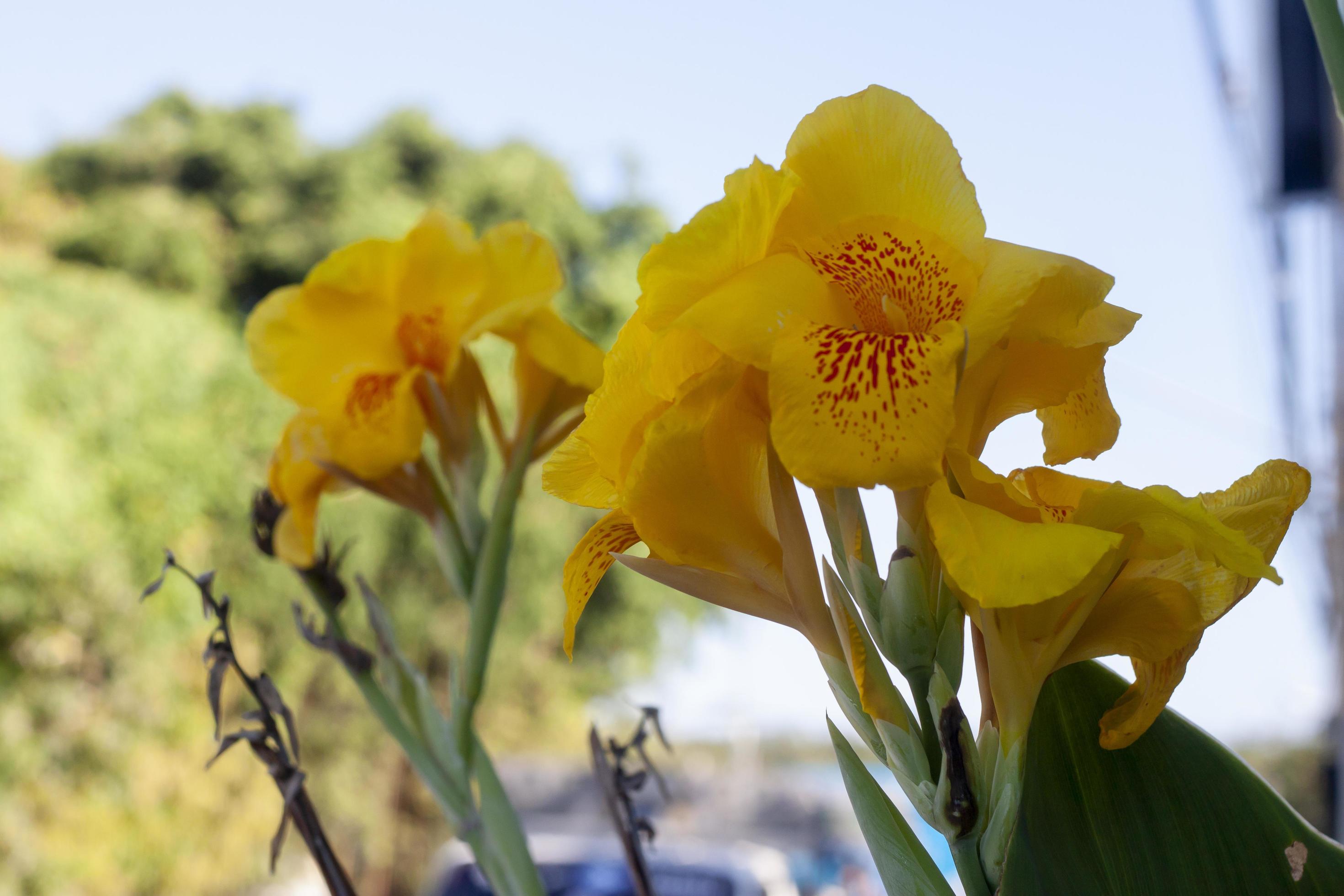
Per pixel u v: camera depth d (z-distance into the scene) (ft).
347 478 2.14
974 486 1.25
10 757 11.31
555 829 12.19
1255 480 1.36
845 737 1.32
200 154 21.58
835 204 1.34
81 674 12.07
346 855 17.98
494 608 2.11
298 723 17.20
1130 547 1.27
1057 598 1.27
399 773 20.16
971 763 1.22
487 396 2.30
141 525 12.80
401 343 2.29
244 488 14.43
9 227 19.35
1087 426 1.46
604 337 22.53
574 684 20.99
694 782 16.58
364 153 22.13
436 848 19.94
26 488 11.49
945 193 1.31
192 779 13.08
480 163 22.82
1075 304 1.27
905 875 1.28
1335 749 11.50
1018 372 1.37
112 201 20.25
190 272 19.60
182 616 13.02
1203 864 1.37
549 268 2.26
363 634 15.52
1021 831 1.27
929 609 1.24
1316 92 9.07
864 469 1.19
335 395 2.20
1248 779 1.39
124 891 12.40
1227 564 1.22
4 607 11.29
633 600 20.39
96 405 12.65
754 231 1.30
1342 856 1.35
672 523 1.34
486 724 20.22
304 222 21.30
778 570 1.35
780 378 1.23
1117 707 1.39
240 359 14.98
